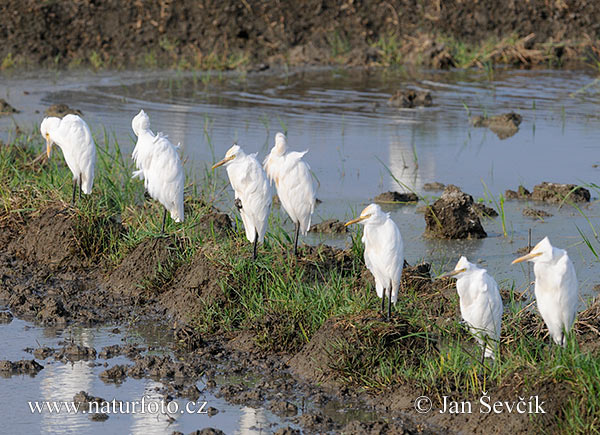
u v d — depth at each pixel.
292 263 13.14
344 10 41.00
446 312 12.40
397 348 11.02
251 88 32.50
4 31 37.84
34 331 12.76
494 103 29.84
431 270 14.31
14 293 14.05
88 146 15.27
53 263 15.16
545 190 18.59
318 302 12.10
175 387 10.95
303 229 13.46
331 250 14.00
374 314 11.21
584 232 16.17
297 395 10.64
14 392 10.84
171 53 38.25
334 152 22.80
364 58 38.41
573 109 28.81
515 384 9.55
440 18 40.88
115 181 17.64
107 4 39.38
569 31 41.47
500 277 13.98
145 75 35.03
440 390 10.12
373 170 21.14
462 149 23.30
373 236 10.71
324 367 10.96
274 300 12.28
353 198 18.77
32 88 31.45
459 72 36.91
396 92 29.91
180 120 26.31
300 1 40.84
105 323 13.06
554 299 9.75
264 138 24.06
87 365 11.60
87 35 38.50
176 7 39.56
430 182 20.11
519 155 22.69
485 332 10.11
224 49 38.47
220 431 9.70
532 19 41.41
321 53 38.91
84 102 28.94
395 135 24.88
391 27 40.84
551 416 9.12
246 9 40.03
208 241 14.15
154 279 13.96
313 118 27.11
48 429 9.95
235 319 12.66
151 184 13.76
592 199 18.55
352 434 9.49
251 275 12.95
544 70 37.34
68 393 10.81
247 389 10.81
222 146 22.94
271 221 15.95
